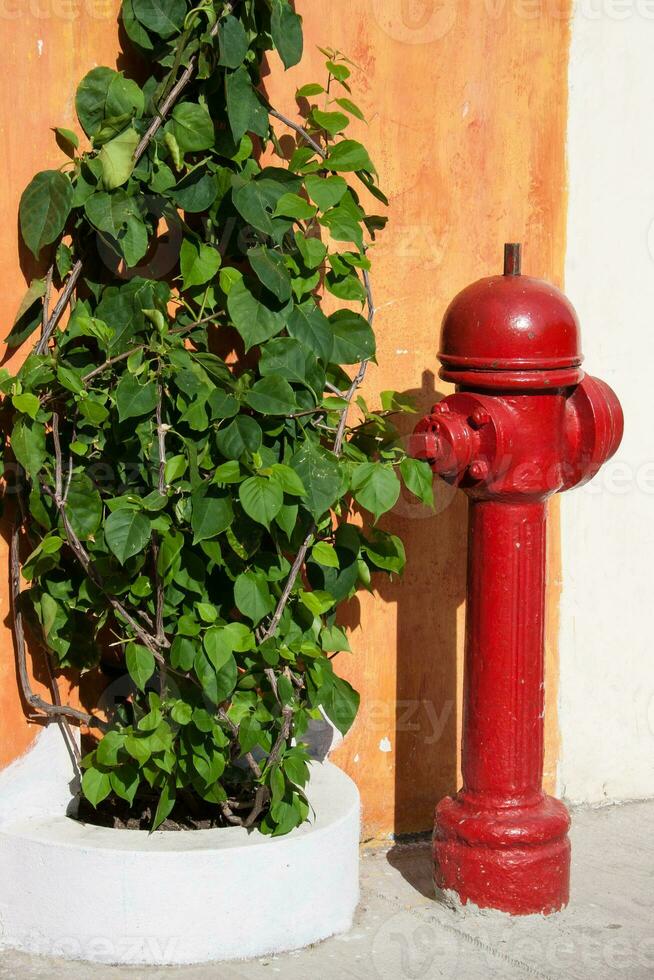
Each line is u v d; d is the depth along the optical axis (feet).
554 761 15.55
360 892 13.46
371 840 14.60
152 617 12.17
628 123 14.70
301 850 12.12
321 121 12.28
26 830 12.13
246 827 12.38
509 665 12.64
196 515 11.47
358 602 14.10
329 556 12.17
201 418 11.69
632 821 15.47
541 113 14.25
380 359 13.85
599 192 14.69
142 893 11.76
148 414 11.88
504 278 12.21
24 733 12.56
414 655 14.48
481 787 12.87
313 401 12.28
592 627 15.43
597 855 14.51
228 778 13.23
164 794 12.16
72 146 11.87
